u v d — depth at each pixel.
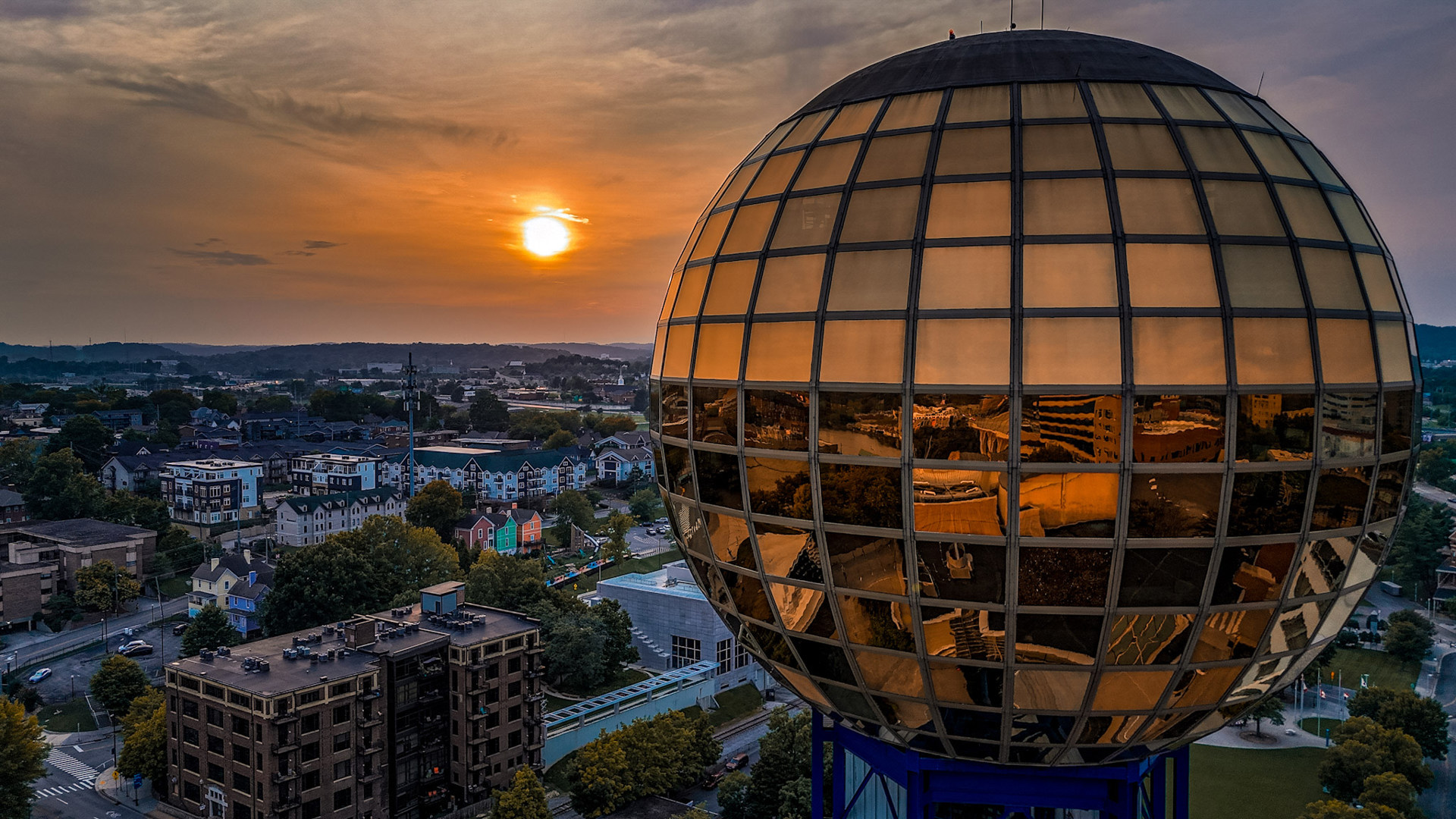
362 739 82.44
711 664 125.94
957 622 23.17
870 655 24.78
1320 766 93.56
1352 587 24.47
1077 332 21.66
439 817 88.06
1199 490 21.48
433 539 152.38
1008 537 21.88
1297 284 22.80
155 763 90.00
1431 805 97.38
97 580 151.00
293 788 77.62
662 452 29.94
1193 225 22.75
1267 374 21.91
